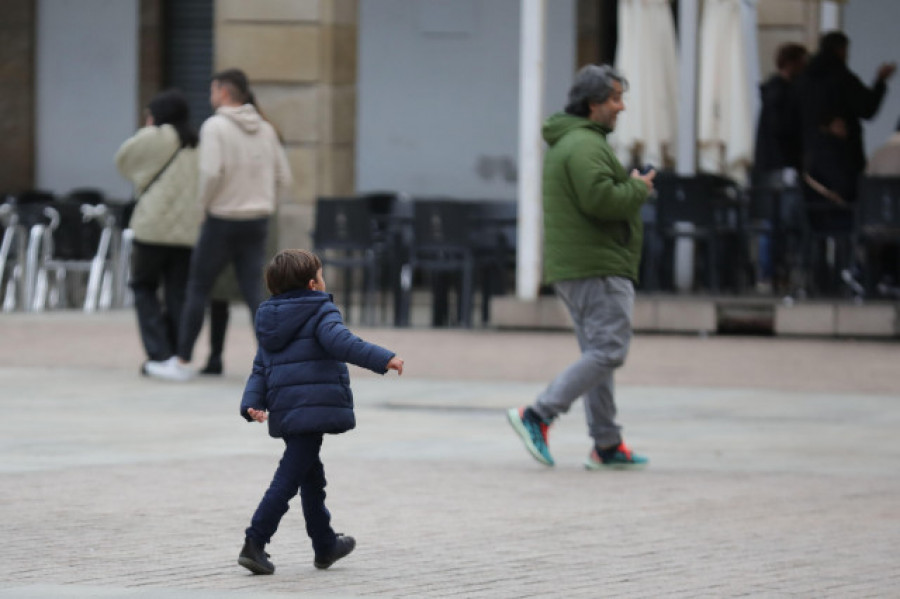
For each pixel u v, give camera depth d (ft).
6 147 260.62
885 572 63.26
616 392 129.18
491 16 241.55
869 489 84.58
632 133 187.32
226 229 131.03
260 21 223.10
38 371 140.67
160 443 98.89
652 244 180.86
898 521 74.95
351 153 225.97
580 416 119.03
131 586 58.80
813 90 178.60
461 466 91.91
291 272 62.39
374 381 135.95
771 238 187.83
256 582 60.23
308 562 64.49
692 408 119.75
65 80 260.21
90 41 259.39
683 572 62.85
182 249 137.80
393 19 243.60
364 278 190.19
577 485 85.71
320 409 61.31
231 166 130.52
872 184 168.25
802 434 106.32
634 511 77.51
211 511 75.20
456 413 116.57
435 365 146.82
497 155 242.17
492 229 188.65
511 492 83.05
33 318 196.75
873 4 231.71
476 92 242.37
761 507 78.79
